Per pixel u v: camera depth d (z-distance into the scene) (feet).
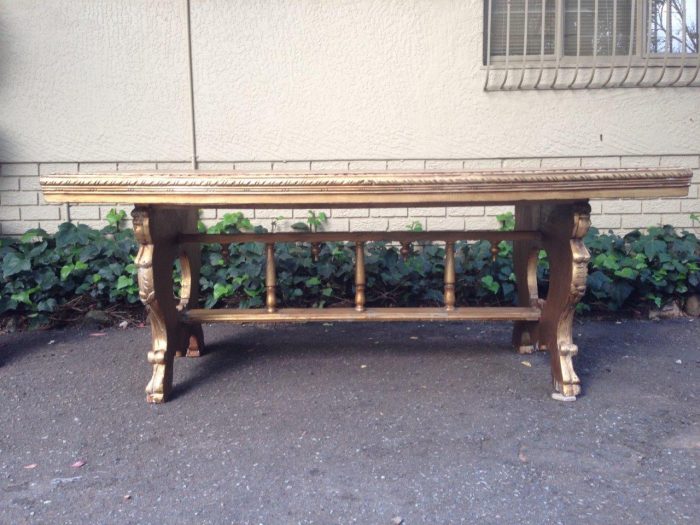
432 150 18.34
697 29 18.25
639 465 9.34
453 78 18.16
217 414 11.12
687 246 17.25
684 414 11.07
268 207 12.22
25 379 13.01
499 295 17.48
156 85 18.10
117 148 18.25
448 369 13.20
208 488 8.79
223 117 18.22
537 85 18.07
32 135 18.16
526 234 12.68
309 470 9.22
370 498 8.50
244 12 17.93
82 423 10.87
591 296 17.22
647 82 18.17
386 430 10.44
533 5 18.11
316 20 17.97
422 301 17.62
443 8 17.94
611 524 7.91
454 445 9.93
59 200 10.38
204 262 17.13
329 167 18.38
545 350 13.57
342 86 18.17
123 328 16.83
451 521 7.99
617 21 18.26
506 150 18.38
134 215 10.81
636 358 14.02
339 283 17.44
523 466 9.30
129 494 8.66
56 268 17.01
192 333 13.89
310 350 14.57
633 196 10.42
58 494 8.69
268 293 12.75
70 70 18.02
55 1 17.80
